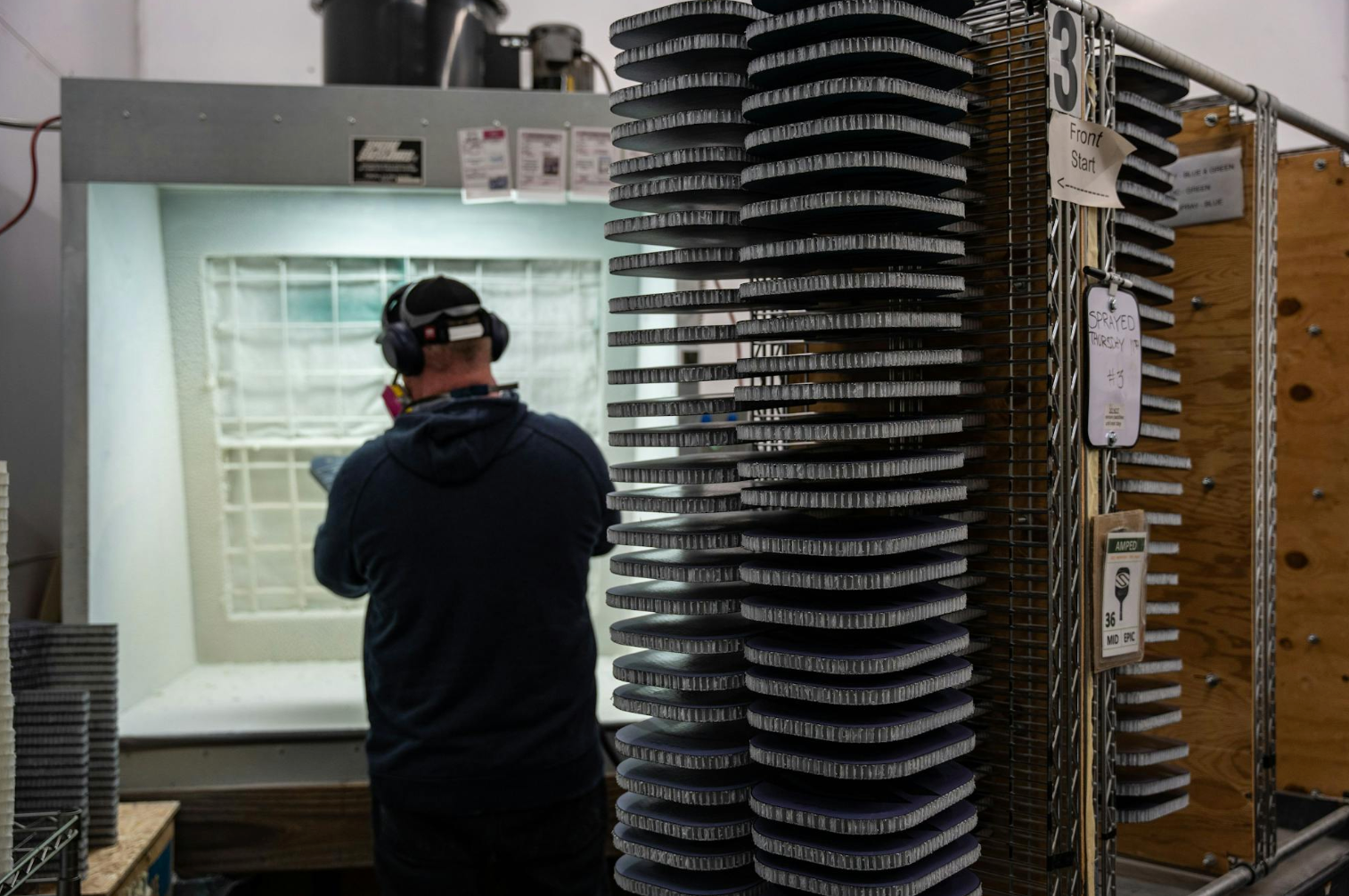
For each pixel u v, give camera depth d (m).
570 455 1.72
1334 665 1.93
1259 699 1.50
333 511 1.67
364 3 2.29
